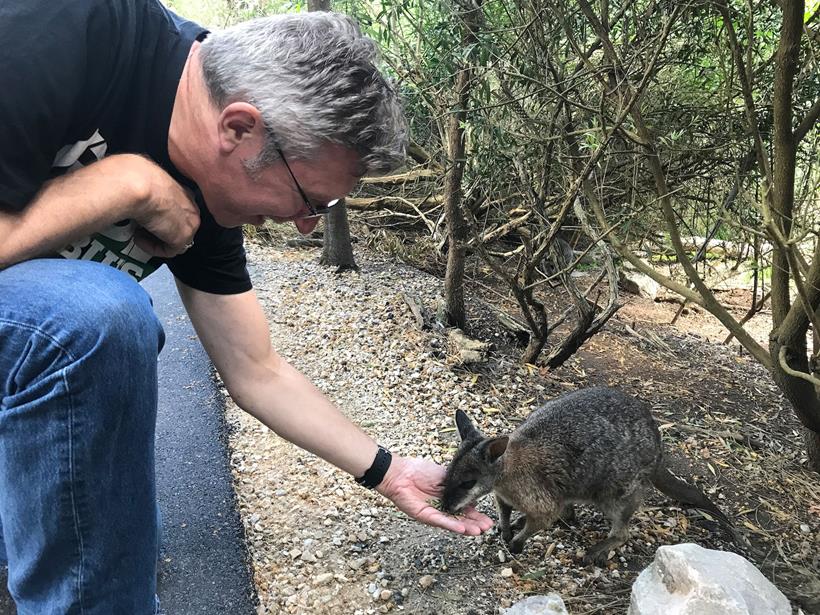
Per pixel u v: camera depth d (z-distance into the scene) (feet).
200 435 10.44
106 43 5.01
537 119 13.14
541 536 9.54
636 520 9.93
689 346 17.26
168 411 11.02
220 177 5.40
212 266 6.66
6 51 4.51
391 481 7.47
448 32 12.10
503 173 14.37
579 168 13.57
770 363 10.37
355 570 8.08
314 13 5.36
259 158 5.17
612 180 15.62
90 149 5.33
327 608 7.49
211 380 12.02
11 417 4.76
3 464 4.92
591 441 9.20
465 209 13.56
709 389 14.78
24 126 4.61
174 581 7.66
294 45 4.92
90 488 4.87
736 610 6.23
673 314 19.77
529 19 12.25
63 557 5.01
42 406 4.67
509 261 20.18
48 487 4.81
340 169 5.33
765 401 14.42
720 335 18.57
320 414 7.28
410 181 20.66
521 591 8.07
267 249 19.24
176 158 5.47
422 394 12.35
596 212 12.32
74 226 4.91
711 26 12.58
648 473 9.49
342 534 8.63
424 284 17.33
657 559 7.22
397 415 11.60
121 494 5.09
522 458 9.03
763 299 14.20
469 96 12.75
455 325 15.01
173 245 5.63
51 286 4.78
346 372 12.79
